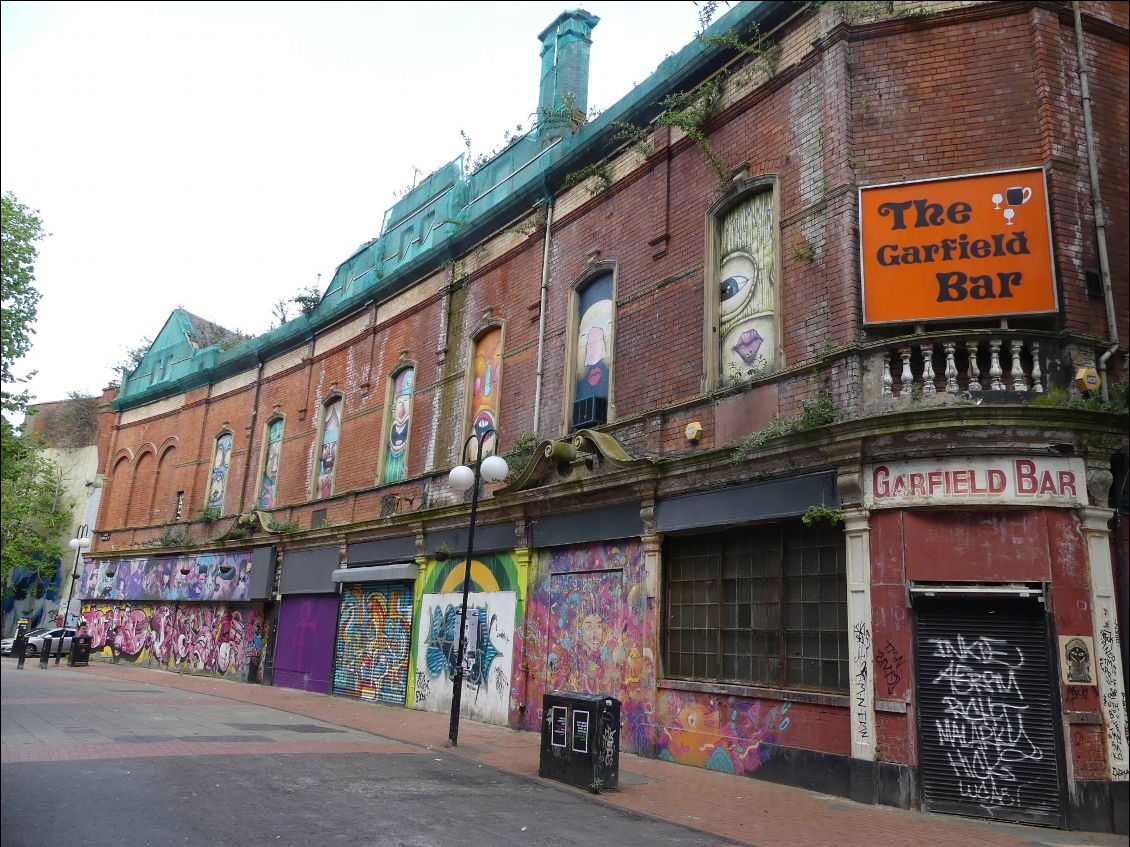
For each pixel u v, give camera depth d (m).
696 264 12.79
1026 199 9.77
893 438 9.16
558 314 15.75
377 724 14.30
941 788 8.45
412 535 18.12
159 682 21.92
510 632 14.76
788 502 10.27
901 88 10.73
